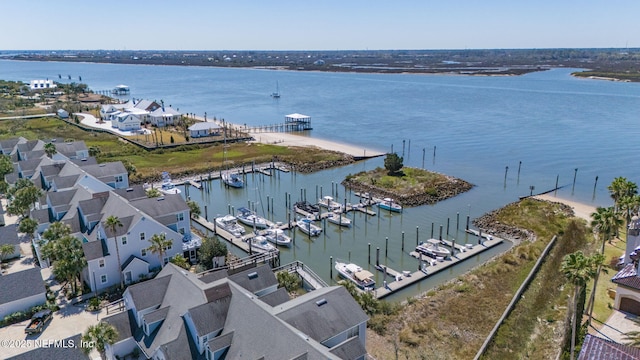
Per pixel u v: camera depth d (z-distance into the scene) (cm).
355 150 13662
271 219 8594
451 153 13288
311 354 3184
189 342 3762
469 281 5884
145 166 11694
